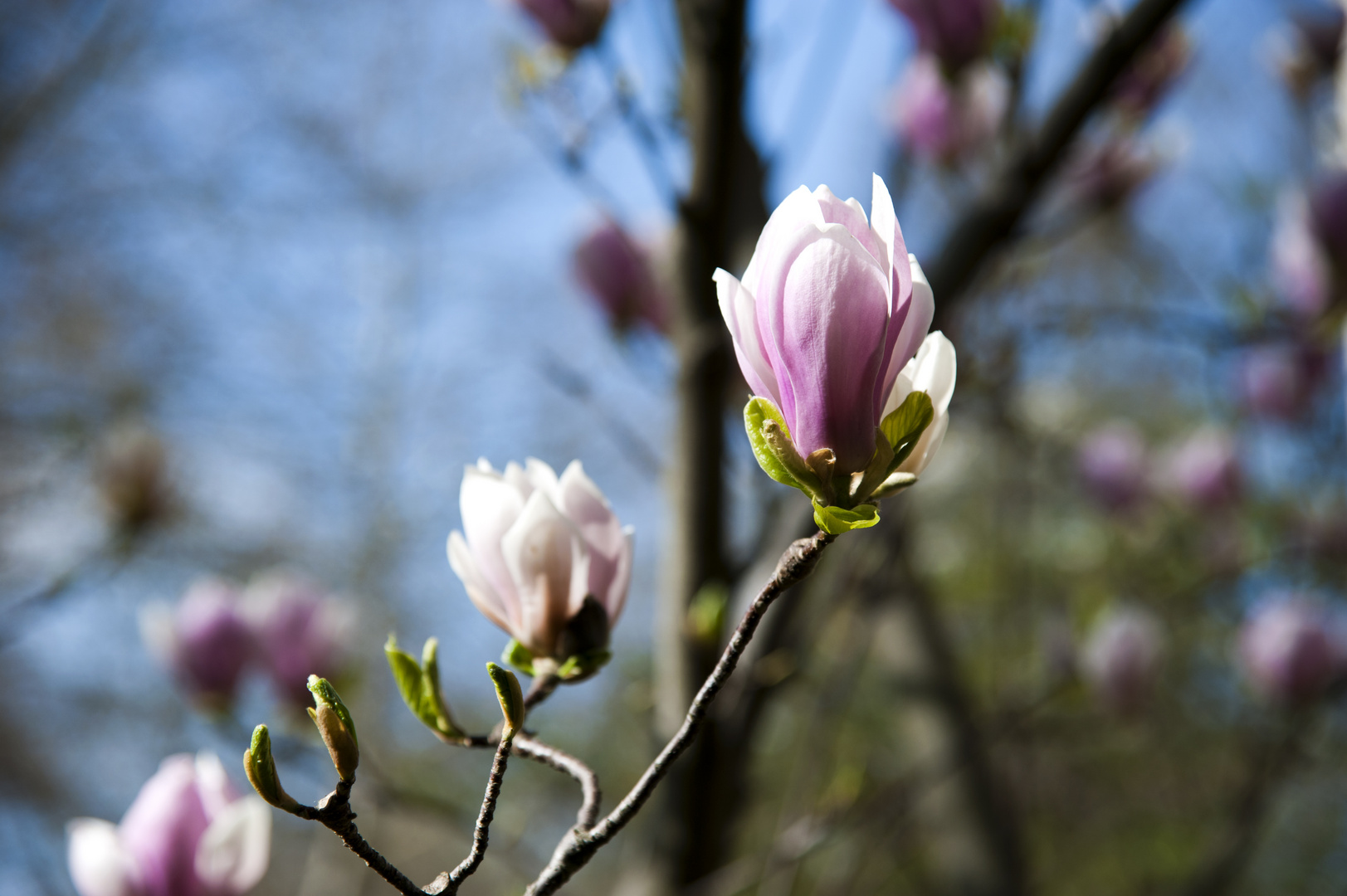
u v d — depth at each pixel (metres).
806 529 1.09
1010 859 1.85
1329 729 2.27
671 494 1.12
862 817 1.37
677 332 1.11
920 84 1.42
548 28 1.09
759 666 1.04
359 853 0.60
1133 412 3.13
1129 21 1.12
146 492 1.70
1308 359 1.96
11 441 4.06
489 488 0.69
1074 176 1.45
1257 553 2.10
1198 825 2.53
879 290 0.59
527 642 0.68
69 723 4.20
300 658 1.30
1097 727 1.94
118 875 0.78
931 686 1.98
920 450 0.61
